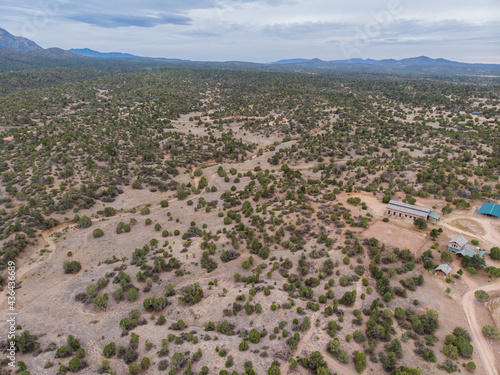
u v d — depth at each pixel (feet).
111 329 201.26
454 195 360.69
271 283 238.27
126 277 249.55
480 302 206.80
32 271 276.41
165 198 426.10
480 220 305.94
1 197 364.58
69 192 383.04
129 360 170.40
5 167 431.43
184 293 232.53
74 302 233.14
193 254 285.84
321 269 245.04
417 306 202.39
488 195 346.54
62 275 273.95
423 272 233.96
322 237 279.49
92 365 170.09
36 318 218.38
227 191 411.34
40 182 401.70
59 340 192.03
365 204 344.69
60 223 349.61
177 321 205.36
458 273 229.66
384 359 162.09
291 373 157.07
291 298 216.13
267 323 195.11
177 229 339.36
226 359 166.20
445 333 183.01
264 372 156.35
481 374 158.30
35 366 169.07
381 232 288.51
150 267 266.57
